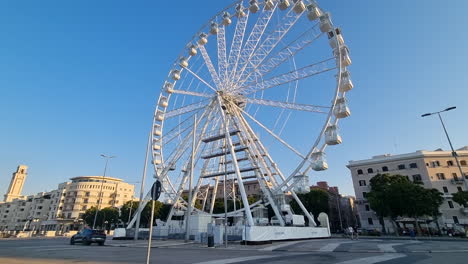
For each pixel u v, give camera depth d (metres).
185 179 34.88
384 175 55.50
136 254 15.10
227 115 33.62
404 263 10.66
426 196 44.34
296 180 26.53
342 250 16.80
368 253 15.12
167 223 34.88
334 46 26.06
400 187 45.69
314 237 31.47
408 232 48.41
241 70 31.12
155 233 33.12
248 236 22.38
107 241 30.27
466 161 62.25
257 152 32.50
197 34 34.38
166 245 22.91
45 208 123.06
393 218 48.69
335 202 85.50
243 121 33.19
